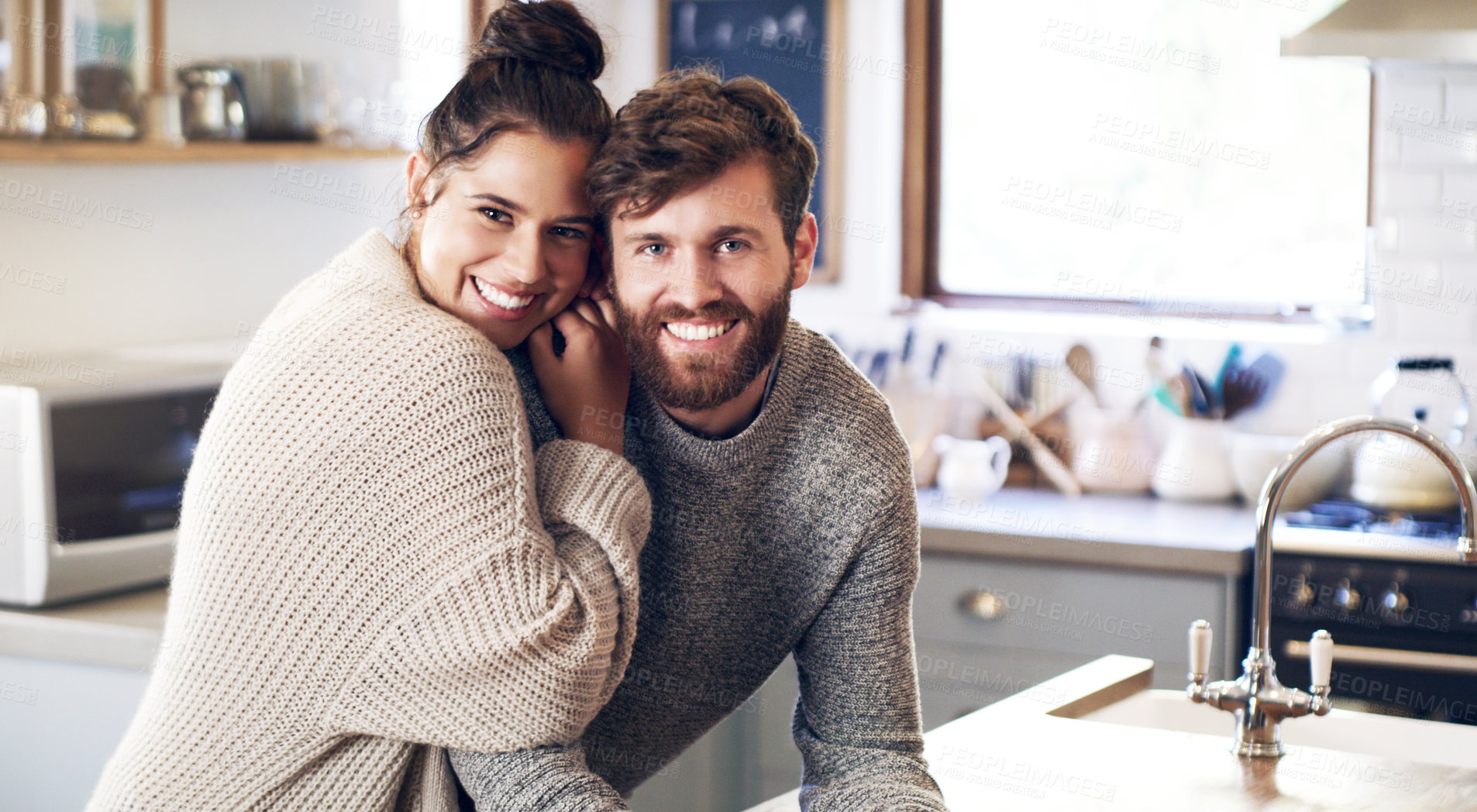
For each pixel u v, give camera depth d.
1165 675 2.69
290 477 1.10
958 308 3.61
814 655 1.44
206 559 1.13
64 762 2.12
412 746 1.20
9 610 2.14
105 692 2.08
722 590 1.38
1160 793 1.47
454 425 1.10
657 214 1.15
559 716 1.13
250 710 1.14
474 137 1.19
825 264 3.63
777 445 1.33
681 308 1.16
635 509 1.21
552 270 1.24
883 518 1.35
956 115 3.58
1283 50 2.50
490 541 1.09
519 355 1.33
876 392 1.40
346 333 1.12
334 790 1.18
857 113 3.58
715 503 1.33
